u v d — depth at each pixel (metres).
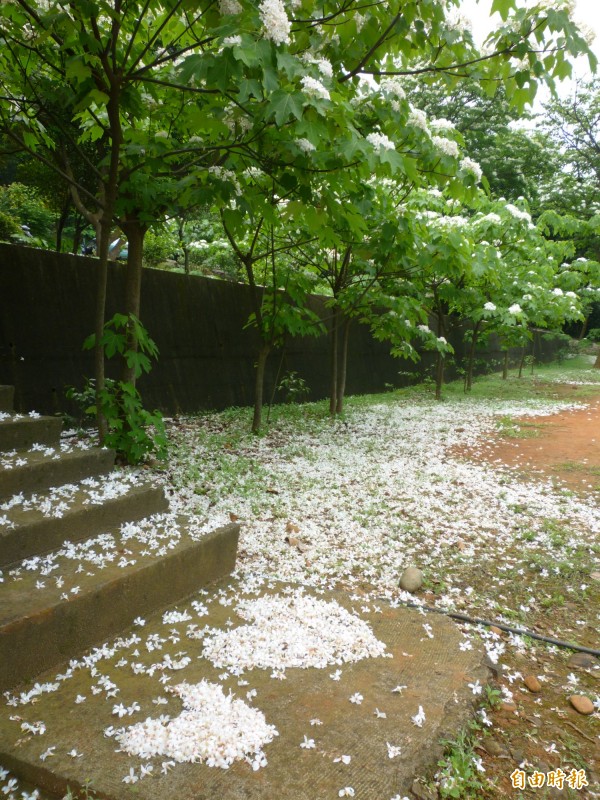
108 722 1.88
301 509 4.33
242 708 1.97
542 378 16.16
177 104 4.36
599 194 18.94
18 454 3.17
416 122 4.32
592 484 5.37
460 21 3.54
